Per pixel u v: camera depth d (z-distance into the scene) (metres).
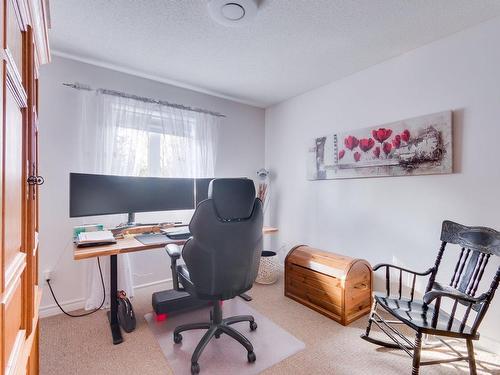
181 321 2.11
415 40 2.02
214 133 3.11
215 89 3.00
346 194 2.66
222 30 1.91
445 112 1.95
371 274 2.26
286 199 3.35
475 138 1.82
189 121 2.93
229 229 1.53
